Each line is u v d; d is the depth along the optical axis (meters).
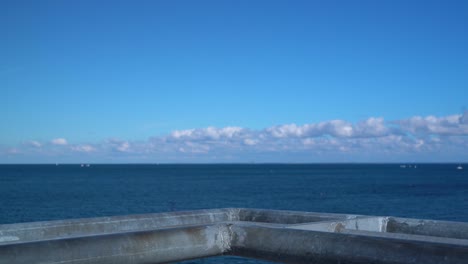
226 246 3.38
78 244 2.78
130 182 101.62
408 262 2.54
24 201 53.97
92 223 4.22
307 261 2.97
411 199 57.66
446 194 65.25
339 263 2.82
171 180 112.94
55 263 2.67
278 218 4.86
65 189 76.12
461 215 41.38
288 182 103.94
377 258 2.66
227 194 67.62
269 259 3.16
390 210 46.00
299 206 51.28
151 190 75.25
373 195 64.94
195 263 9.78
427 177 132.25
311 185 91.31
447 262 2.41
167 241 3.09
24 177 128.12
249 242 3.26
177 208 47.94
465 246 2.46
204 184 94.81
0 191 70.25
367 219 4.25
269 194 67.62
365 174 162.62
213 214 5.03
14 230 3.87
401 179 118.75
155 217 4.60
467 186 84.50
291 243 3.04
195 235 3.24
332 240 2.89
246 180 114.31
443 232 4.07
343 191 73.19
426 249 2.52
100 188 79.50
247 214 5.13
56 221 4.11
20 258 2.58
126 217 4.45
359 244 2.77
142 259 2.97
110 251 2.86
